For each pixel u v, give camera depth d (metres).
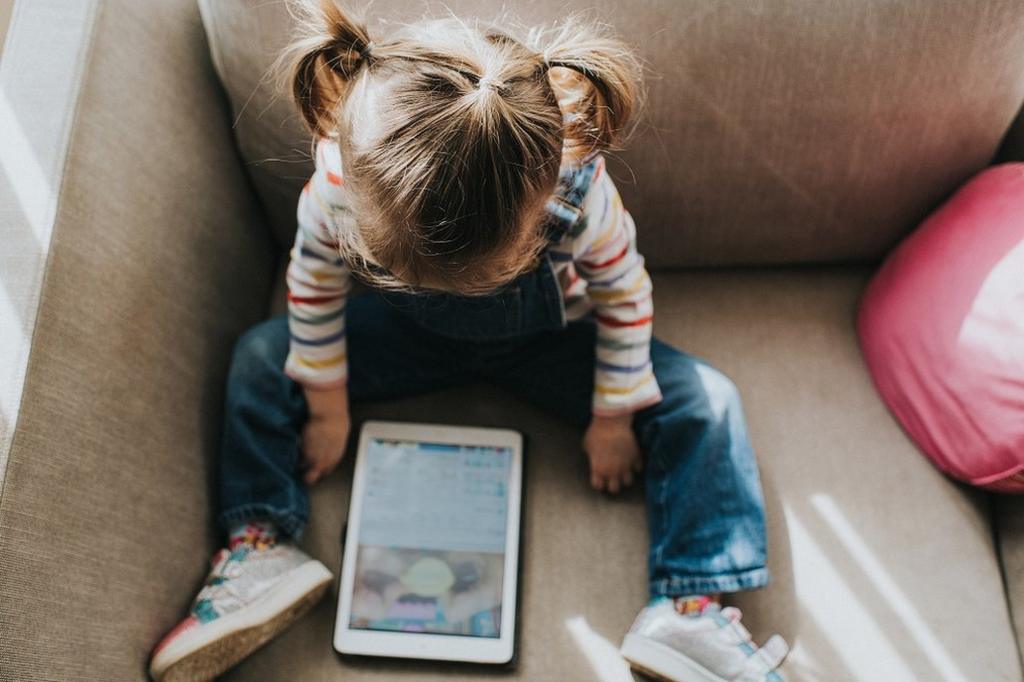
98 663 0.73
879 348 0.97
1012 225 0.87
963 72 0.84
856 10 0.81
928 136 0.90
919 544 0.92
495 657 0.87
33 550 0.67
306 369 0.91
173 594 0.84
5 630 0.64
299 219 0.82
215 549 0.92
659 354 0.96
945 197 0.97
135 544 0.79
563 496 0.96
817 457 0.96
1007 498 0.92
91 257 0.75
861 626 0.89
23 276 0.70
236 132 0.92
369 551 0.91
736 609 0.89
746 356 1.01
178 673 0.81
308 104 0.72
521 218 0.66
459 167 0.62
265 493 0.91
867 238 1.00
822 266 1.06
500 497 0.94
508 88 0.62
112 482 0.76
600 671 0.88
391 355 0.99
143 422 0.81
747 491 0.90
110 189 0.78
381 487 0.94
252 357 0.93
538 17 0.81
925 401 0.92
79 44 0.78
